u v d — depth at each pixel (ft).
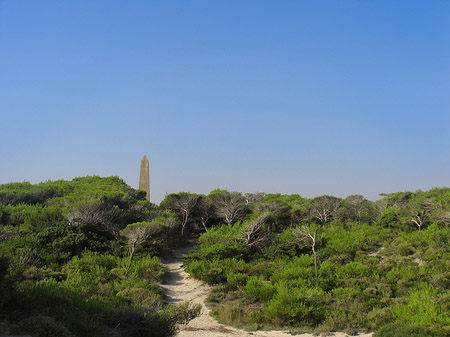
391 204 172.86
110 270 97.55
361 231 135.54
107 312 44.45
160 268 105.91
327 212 163.43
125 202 157.07
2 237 108.47
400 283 85.10
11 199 161.79
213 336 62.49
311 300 73.72
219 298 86.99
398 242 119.85
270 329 68.69
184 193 169.68
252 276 97.71
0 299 37.55
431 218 134.92
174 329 49.47
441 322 58.59
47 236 109.09
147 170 220.23
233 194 173.58
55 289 47.47
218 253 115.03
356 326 68.03
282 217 165.58
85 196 152.87
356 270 93.81
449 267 93.50
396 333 56.54
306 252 118.21
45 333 33.73
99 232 129.39
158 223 118.01
